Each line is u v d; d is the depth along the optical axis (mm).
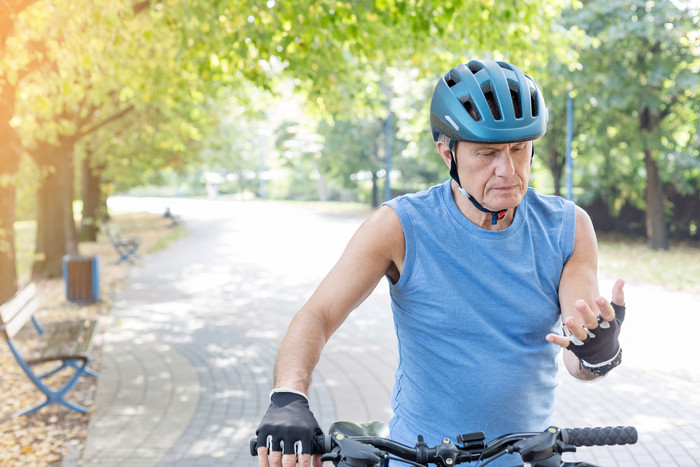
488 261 1709
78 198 31203
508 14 7309
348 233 26672
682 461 4793
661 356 7684
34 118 10266
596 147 20875
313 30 7066
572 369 1719
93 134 18625
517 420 1749
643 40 17344
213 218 38531
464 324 1711
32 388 6922
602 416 5777
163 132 16516
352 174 41688
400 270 1759
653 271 14820
